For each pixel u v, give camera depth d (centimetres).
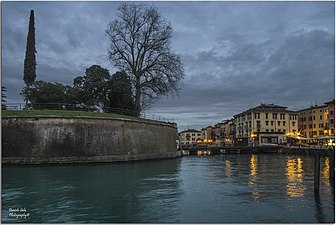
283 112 9312
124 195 1752
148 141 4328
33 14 5053
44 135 3378
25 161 3281
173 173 2792
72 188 1964
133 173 2742
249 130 9488
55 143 3397
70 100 4844
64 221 1261
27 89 4731
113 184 2123
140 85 5134
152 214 1359
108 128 3728
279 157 5794
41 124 3400
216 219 1277
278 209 1427
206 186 2056
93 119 3631
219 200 1617
